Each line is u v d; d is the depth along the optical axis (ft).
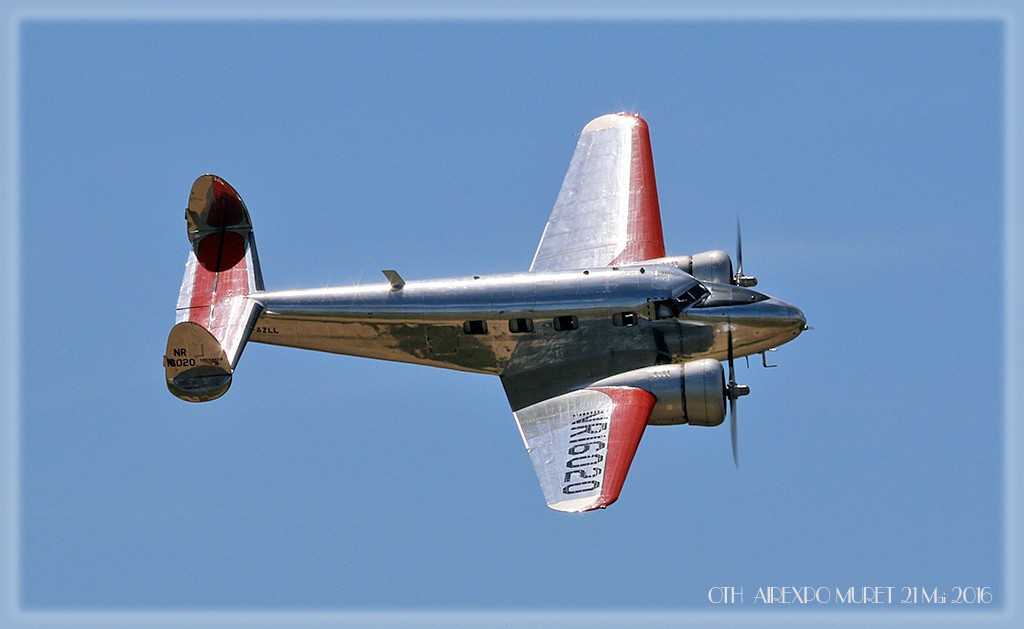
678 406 350.64
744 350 369.30
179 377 351.87
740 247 386.73
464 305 367.04
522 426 355.56
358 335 374.63
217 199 379.76
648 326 364.38
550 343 366.84
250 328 368.89
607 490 328.70
